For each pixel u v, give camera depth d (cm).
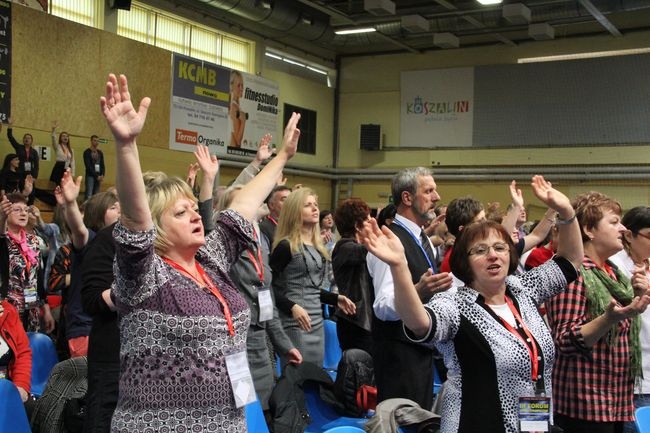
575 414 279
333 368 465
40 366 403
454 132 1762
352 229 429
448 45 1659
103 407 267
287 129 264
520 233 598
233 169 1539
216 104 1480
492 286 230
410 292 216
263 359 346
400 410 308
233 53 1606
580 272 279
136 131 186
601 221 293
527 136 1686
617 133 1603
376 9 1423
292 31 1595
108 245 271
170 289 200
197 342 198
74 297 367
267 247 413
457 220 397
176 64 1390
